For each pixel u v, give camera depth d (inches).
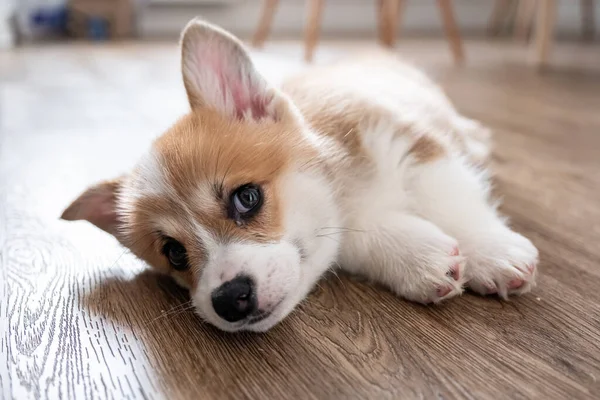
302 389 10.8
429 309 12.8
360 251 14.1
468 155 16.8
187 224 13.0
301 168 13.6
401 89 17.9
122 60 46.9
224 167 12.9
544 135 23.6
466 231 13.8
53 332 12.6
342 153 14.4
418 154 14.8
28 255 15.7
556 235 15.3
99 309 13.4
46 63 46.6
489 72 39.8
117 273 14.9
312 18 40.7
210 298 12.1
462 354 11.4
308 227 13.3
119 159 22.1
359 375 11.0
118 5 58.5
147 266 15.2
